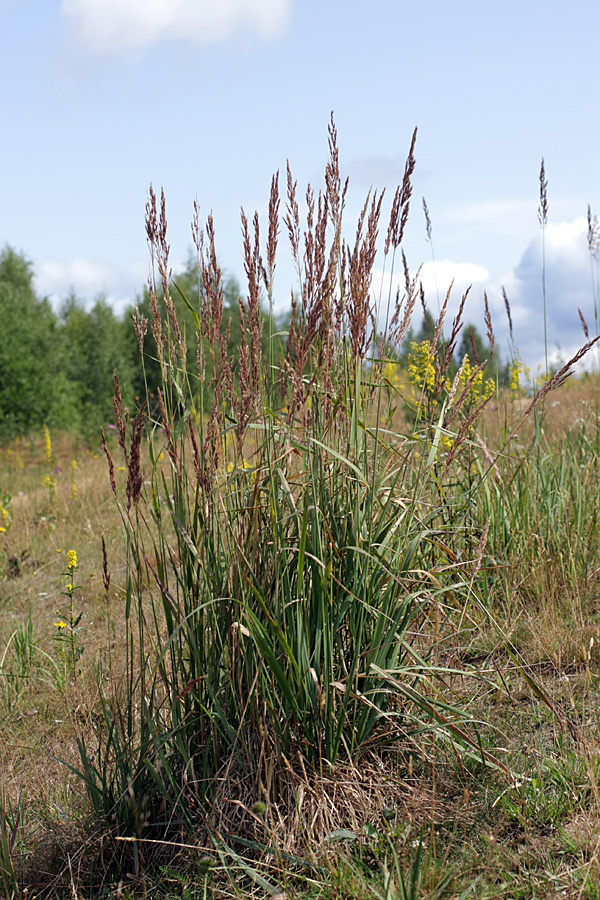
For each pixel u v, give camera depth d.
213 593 2.53
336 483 2.74
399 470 2.89
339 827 2.37
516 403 6.80
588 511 4.62
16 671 4.11
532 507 4.53
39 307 29.70
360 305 2.54
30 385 24.75
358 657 2.55
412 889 1.91
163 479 2.53
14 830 2.43
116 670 3.60
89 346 34.84
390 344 2.85
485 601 3.87
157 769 2.53
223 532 2.62
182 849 2.37
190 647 2.50
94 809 2.56
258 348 2.53
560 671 3.24
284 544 2.58
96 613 4.70
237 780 2.44
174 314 2.57
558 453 5.50
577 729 2.58
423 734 2.75
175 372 2.62
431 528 2.91
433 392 3.55
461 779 2.55
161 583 2.51
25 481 12.97
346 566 2.62
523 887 2.05
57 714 3.56
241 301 2.50
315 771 2.46
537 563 4.11
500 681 3.03
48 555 6.72
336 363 2.80
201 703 2.41
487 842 2.24
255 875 2.14
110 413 29.53
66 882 2.35
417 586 2.85
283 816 2.37
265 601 2.51
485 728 2.87
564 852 2.20
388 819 2.41
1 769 3.13
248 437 3.04
